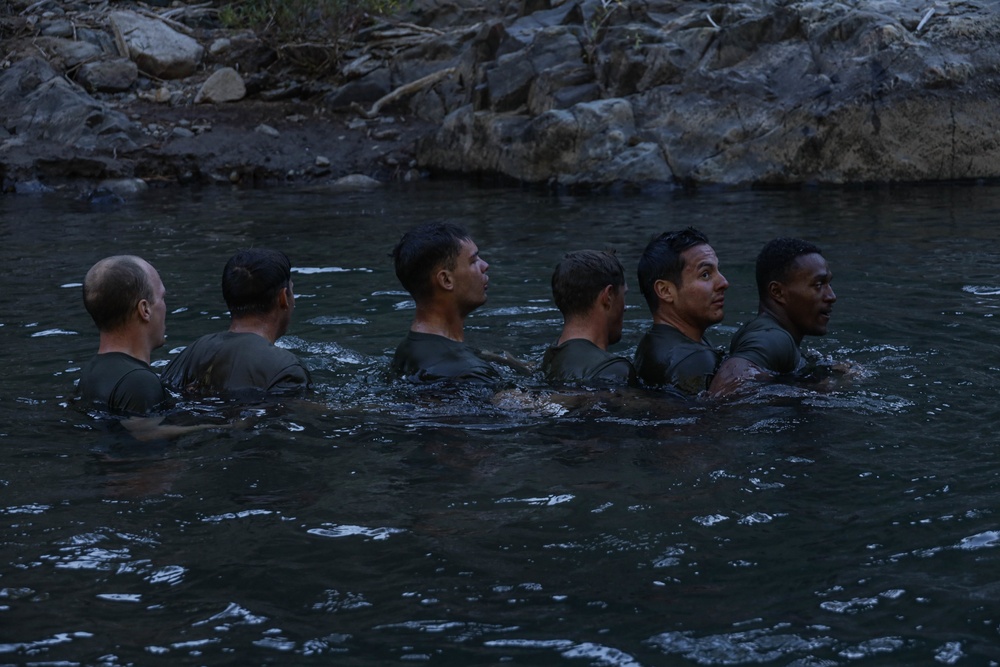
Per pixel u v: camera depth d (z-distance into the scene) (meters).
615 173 12.02
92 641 2.50
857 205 10.34
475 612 2.62
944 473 3.47
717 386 4.39
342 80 15.27
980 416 4.05
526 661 2.39
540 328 5.83
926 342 5.24
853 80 12.14
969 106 12.08
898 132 12.01
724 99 12.38
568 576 2.80
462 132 13.44
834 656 2.39
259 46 15.48
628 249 8.21
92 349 5.38
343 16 15.66
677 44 12.88
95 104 13.75
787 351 4.63
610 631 2.51
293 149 13.77
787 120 12.13
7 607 2.68
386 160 13.66
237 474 3.59
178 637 2.52
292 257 8.06
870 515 3.16
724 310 6.15
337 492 3.42
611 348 5.35
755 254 7.81
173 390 4.45
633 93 12.86
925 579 2.74
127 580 2.82
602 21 13.54
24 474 3.60
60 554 2.97
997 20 12.59
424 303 4.73
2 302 6.59
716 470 3.55
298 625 2.57
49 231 9.62
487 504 3.30
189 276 7.39
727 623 2.54
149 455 3.78
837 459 3.63
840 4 12.95
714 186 11.98
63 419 4.17
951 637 2.46
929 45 12.30
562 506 3.27
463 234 4.75
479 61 14.30
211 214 10.61
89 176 12.89
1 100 13.77
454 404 4.30
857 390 4.42
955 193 11.03
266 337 4.64
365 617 2.60
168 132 13.83
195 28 16.09
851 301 6.24
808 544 2.97
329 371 4.89
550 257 7.94
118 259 4.43
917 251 7.78
